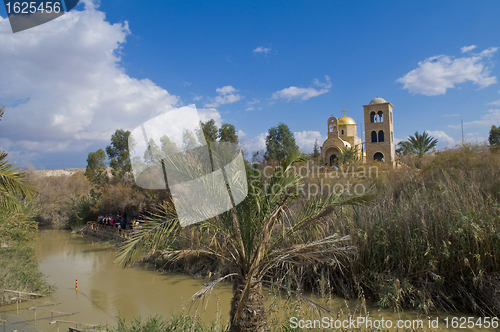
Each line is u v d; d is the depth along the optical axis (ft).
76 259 47.88
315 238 19.36
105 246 55.21
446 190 25.77
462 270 21.86
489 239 21.57
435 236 23.32
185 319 17.46
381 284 23.06
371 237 25.31
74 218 89.15
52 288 32.19
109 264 42.91
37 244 63.41
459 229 21.72
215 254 14.60
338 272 25.68
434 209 24.41
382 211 26.78
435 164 37.50
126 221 64.03
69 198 104.06
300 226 15.53
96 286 33.24
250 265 14.05
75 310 26.53
